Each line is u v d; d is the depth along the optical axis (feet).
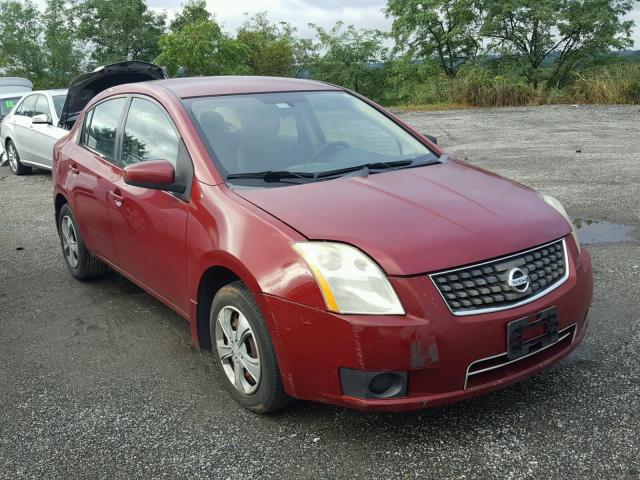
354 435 9.48
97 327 14.24
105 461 9.18
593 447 8.87
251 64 177.27
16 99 51.29
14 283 17.70
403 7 120.98
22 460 9.32
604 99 66.28
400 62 126.52
